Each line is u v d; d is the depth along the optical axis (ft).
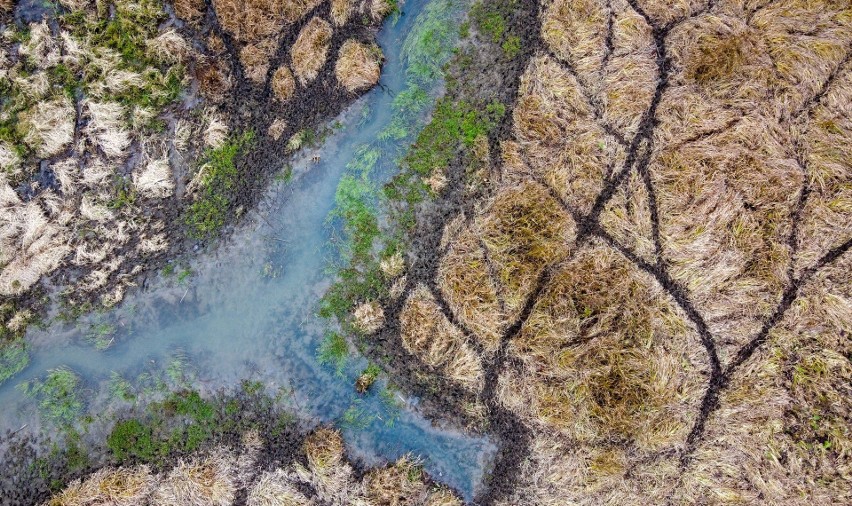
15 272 37.47
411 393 36.45
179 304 37.47
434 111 37.01
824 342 33.30
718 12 34.91
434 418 36.24
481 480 35.76
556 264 35.47
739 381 34.01
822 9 34.01
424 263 36.55
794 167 33.65
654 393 34.24
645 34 35.35
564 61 35.99
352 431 36.40
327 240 37.17
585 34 35.58
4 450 37.19
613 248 35.29
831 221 33.45
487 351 35.94
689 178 34.30
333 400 36.63
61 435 37.09
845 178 33.42
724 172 34.14
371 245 36.88
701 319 34.58
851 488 32.45
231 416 36.83
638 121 35.14
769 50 34.27
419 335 35.99
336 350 36.76
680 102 34.68
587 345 34.68
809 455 33.06
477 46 36.99
